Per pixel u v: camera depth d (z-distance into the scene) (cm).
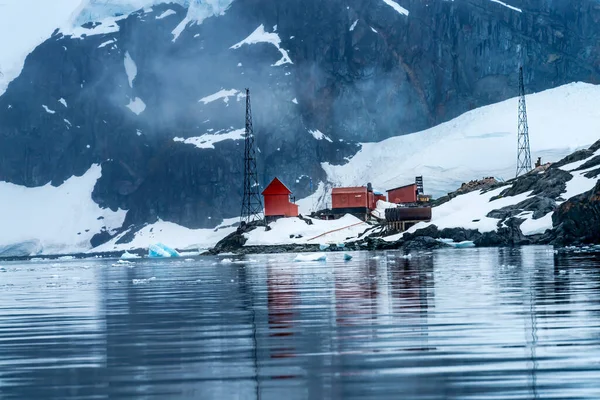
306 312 8656
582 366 4925
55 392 4688
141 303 10825
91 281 18850
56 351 6269
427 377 4769
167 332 7262
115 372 5275
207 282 15662
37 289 15825
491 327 6769
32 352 6250
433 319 7506
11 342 6912
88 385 4862
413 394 4353
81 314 9456
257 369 5228
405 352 5656
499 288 10906
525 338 6075
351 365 5250
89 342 6750
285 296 11031
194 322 8038
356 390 4497
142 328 7669
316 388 4591
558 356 5266
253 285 13950
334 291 11588
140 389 4700
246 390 4594
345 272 17212
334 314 8325
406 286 12100
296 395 4428
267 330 7162
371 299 9994
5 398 4569
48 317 9212
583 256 19925
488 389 4400
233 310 9188
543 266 16100
